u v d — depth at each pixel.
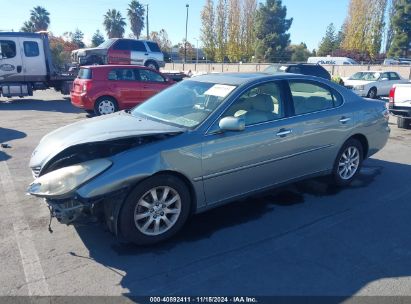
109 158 3.47
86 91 11.24
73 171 3.36
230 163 4.01
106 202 3.50
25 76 16.38
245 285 3.11
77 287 3.05
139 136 3.53
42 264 3.36
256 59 61.94
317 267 3.36
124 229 3.50
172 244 3.74
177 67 50.06
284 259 3.49
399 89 9.75
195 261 3.45
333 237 3.91
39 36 16.36
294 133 4.51
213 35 63.59
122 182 3.35
